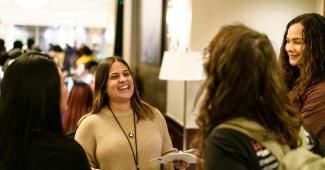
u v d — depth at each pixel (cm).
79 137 224
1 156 130
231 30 114
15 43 614
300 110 190
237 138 108
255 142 109
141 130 228
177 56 372
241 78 109
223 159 106
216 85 114
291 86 206
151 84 668
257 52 110
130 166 221
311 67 189
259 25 443
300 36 194
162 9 564
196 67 371
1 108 133
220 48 112
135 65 817
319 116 180
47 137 133
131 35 833
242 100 109
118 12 926
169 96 542
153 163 225
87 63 710
